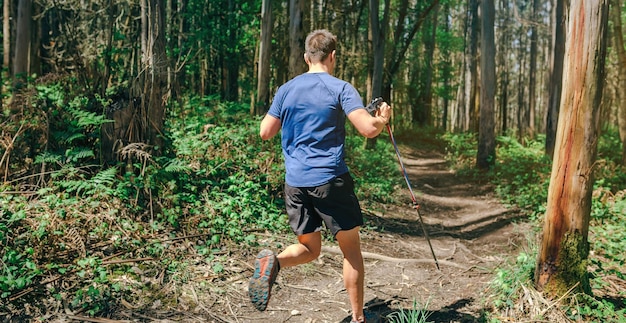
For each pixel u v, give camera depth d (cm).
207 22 1409
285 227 510
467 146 1672
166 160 509
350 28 1977
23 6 985
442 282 426
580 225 339
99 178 445
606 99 1802
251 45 1470
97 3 692
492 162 1232
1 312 294
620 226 571
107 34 616
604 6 321
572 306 335
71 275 341
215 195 516
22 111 504
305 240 300
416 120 3025
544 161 1170
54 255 357
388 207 771
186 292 351
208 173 559
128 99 512
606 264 446
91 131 500
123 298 329
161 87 525
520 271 375
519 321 329
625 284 396
